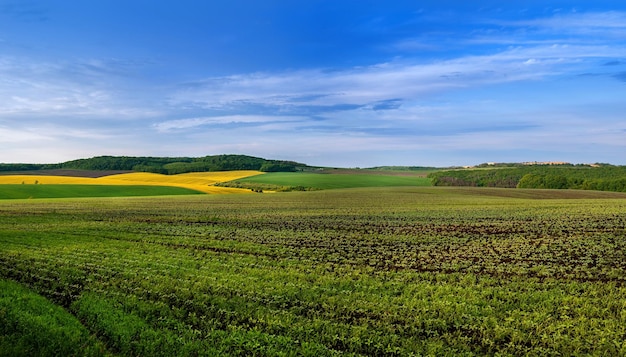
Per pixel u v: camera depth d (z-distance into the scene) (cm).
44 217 4794
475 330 1388
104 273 2080
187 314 1509
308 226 4062
